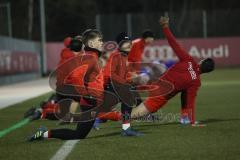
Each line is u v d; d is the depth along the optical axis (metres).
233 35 115.81
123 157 20.11
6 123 31.91
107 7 154.25
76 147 22.48
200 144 22.48
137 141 23.61
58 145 23.05
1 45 76.06
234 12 115.56
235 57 115.38
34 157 20.64
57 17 134.00
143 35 34.97
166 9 152.75
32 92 60.97
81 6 141.25
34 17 136.00
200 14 115.62
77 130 23.77
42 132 23.98
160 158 19.80
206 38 114.81
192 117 28.28
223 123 29.27
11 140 25.09
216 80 77.50
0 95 57.69
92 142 23.64
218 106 39.22
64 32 133.75
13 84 80.25
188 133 25.64
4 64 77.31
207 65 26.89
